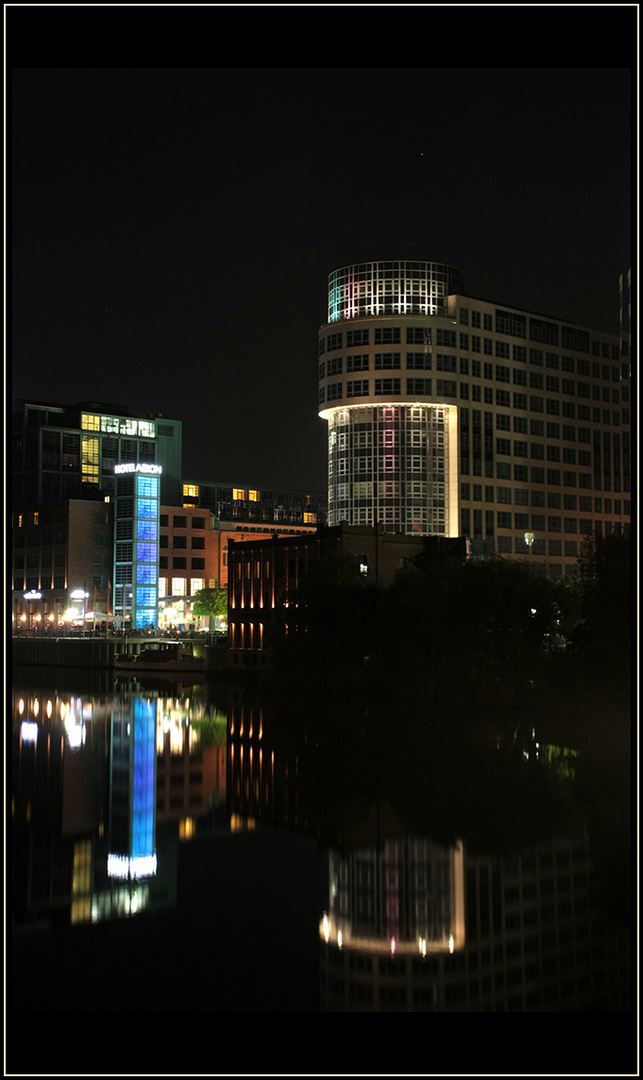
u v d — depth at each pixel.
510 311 195.50
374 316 179.12
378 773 64.88
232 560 152.38
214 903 39.28
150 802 60.97
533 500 195.50
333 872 43.31
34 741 90.81
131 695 137.88
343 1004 28.44
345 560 108.44
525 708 90.62
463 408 181.88
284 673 106.69
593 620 76.38
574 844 45.03
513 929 34.25
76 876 43.62
